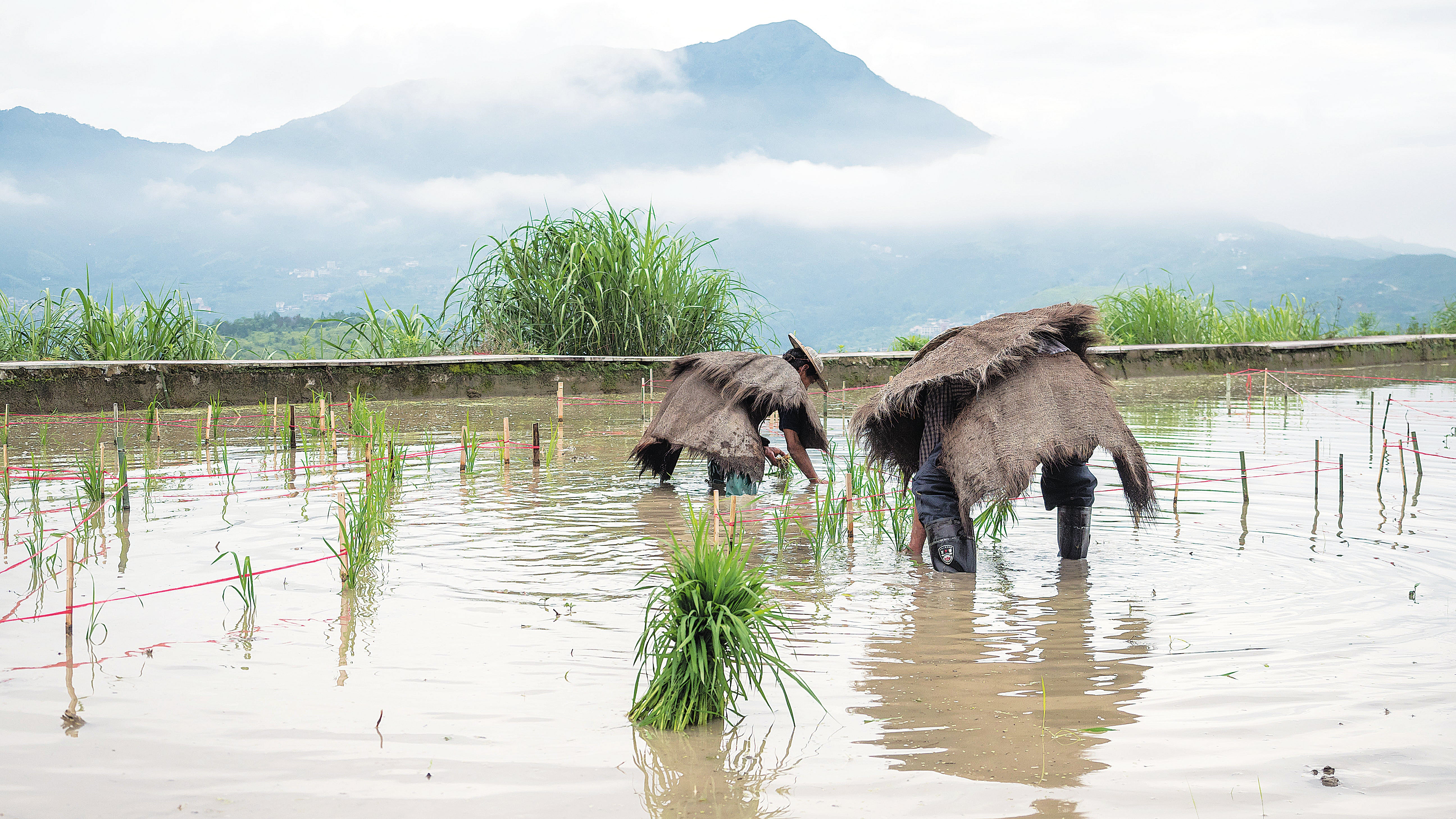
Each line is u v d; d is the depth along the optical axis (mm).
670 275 15305
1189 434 9859
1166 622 4164
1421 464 7645
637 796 2545
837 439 10039
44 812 2422
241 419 10844
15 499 6434
